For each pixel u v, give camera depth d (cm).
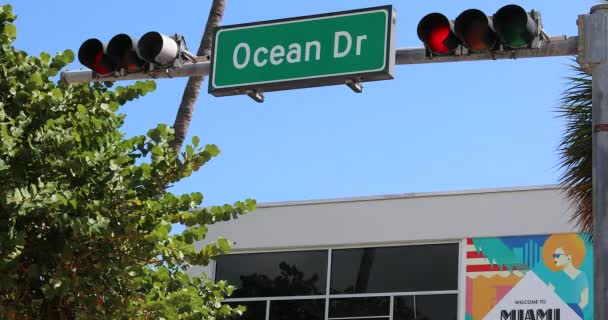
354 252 2123
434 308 2014
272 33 872
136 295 1052
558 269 1938
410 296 2042
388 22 832
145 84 1093
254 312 2173
